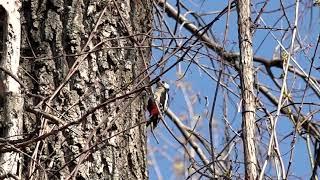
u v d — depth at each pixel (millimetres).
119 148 10023
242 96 8625
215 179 9086
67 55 10086
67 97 10070
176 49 9734
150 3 11211
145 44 10852
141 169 10164
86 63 10273
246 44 8859
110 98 9828
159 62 9719
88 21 10500
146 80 10438
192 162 10070
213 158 9023
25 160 9539
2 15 9477
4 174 8922
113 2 10680
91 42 10391
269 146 8578
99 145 9938
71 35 10367
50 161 9664
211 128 8953
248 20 8969
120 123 10109
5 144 8891
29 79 10219
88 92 10141
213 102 8953
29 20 10539
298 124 9305
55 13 10523
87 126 9938
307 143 9391
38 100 10047
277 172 8594
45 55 10320
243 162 8844
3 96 9180
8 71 9094
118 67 10391
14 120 9109
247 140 8375
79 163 9141
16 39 9375
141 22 10938
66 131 9828
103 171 9844
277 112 8867
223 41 9844
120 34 10594
